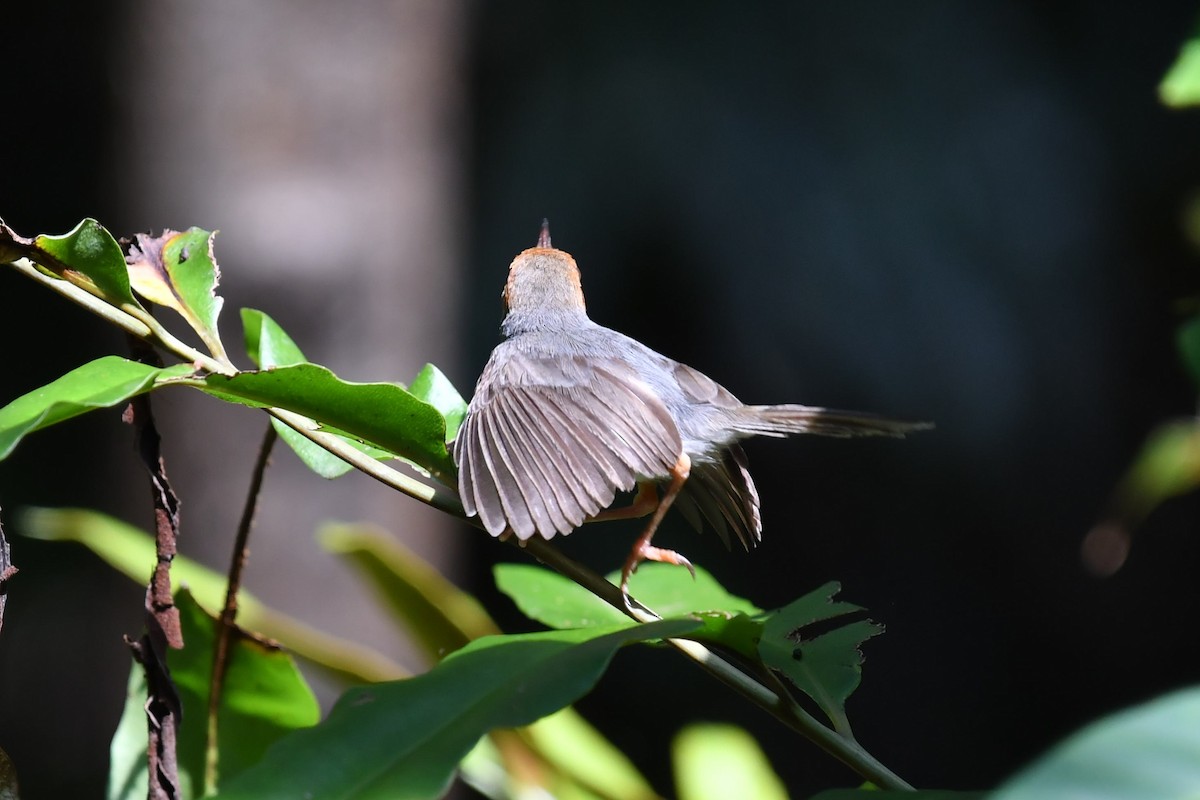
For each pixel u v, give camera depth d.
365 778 3.32
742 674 3.91
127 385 3.55
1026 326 17.12
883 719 18.33
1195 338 4.56
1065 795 1.99
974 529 17.91
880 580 18.12
